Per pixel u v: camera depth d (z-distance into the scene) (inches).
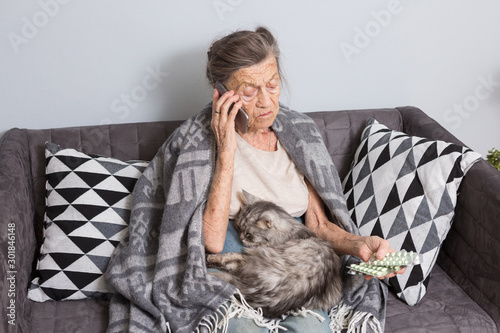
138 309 63.8
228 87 65.1
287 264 60.9
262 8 83.6
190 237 63.8
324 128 83.8
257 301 60.1
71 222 70.2
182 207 65.6
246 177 69.4
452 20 89.0
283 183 70.5
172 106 86.8
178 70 84.7
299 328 58.4
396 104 93.4
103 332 64.3
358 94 91.6
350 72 89.7
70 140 78.3
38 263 70.9
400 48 89.5
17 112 83.0
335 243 69.1
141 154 79.7
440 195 68.2
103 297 70.2
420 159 71.1
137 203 70.2
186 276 62.6
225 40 65.6
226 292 60.6
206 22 83.0
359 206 74.8
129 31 81.5
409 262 60.1
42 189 76.8
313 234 67.0
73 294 69.5
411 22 88.0
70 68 82.0
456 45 90.8
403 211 70.1
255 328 58.9
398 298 69.5
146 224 69.5
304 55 87.4
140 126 80.4
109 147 79.0
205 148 67.6
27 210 71.5
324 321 60.4
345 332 64.4
